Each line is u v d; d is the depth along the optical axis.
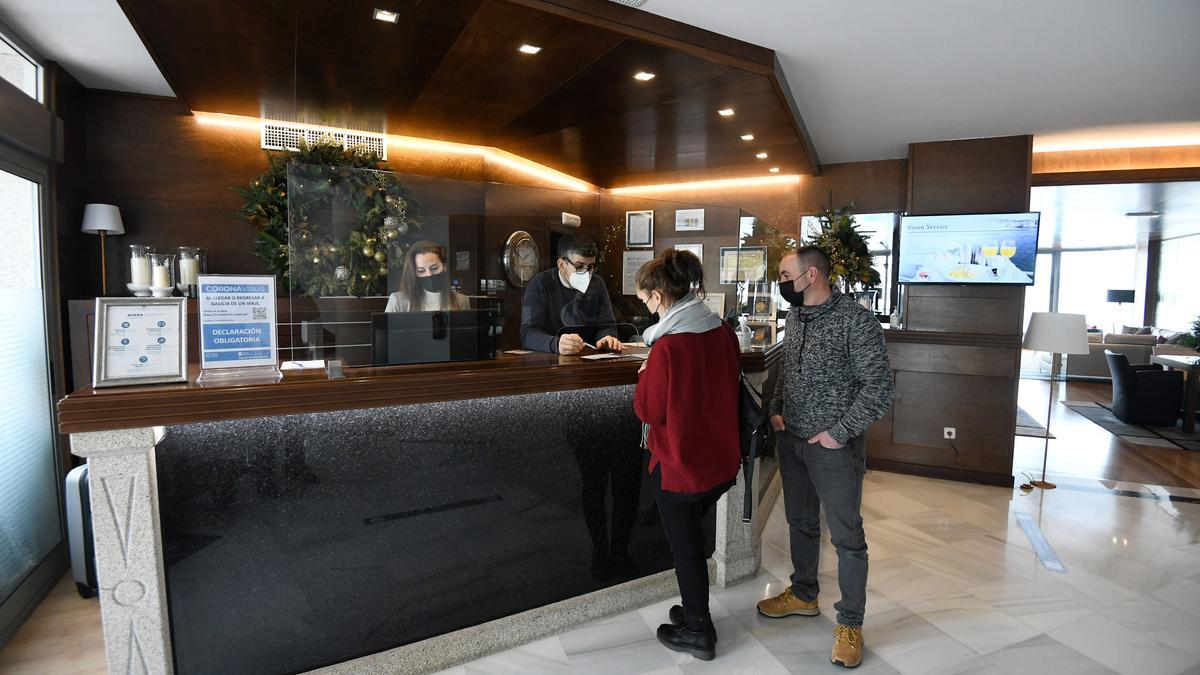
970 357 4.55
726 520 2.69
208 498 1.73
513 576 2.27
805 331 2.26
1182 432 6.15
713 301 3.10
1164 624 2.44
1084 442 5.72
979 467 4.56
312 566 1.89
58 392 2.96
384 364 2.01
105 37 2.81
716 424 1.95
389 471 1.99
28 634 2.38
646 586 2.55
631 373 2.27
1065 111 3.77
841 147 4.80
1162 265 11.35
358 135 4.37
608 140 4.34
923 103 3.65
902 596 2.67
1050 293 13.80
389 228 2.10
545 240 2.53
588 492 2.42
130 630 1.62
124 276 3.75
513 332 2.51
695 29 2.60
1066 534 3.44
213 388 1.58
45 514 2.80
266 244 3.74
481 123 4.04
